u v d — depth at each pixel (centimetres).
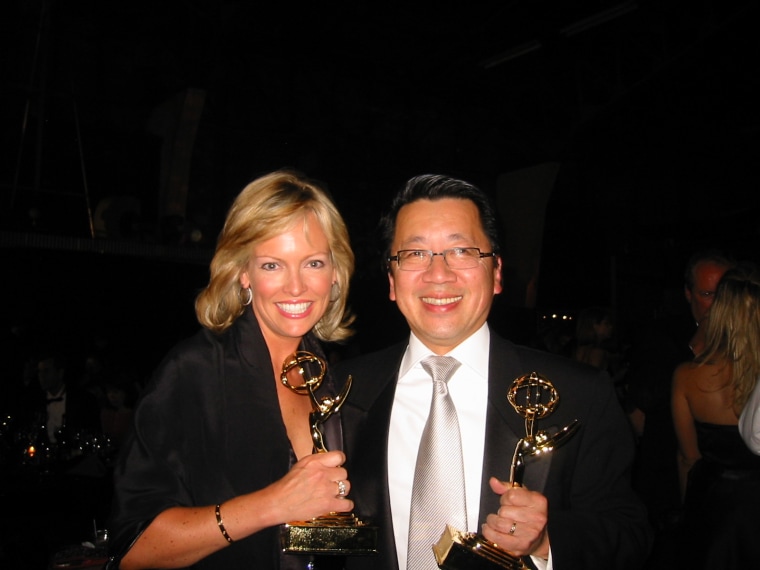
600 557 130
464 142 1110
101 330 661
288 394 160
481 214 150
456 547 121
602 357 477
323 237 151
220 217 866
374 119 1027
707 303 263
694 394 227
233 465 142
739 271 224
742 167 917
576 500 142
